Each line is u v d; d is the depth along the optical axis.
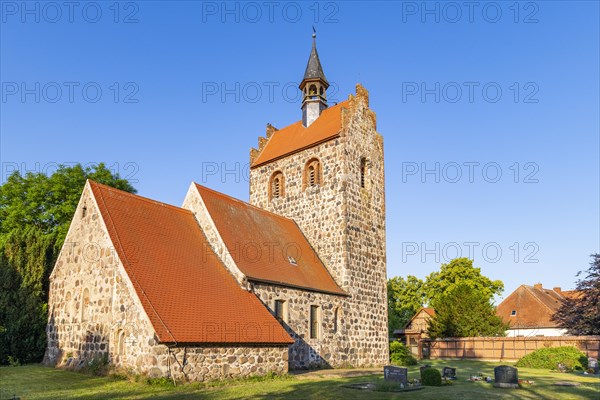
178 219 26.83
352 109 36.19
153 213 25.58
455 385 21.27
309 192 35.62
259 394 17.28
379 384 19.52
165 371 18.69
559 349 32.78
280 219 34.38
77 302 23.06
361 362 32.47
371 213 36.22
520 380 22.20
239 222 29.53
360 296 33.53
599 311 38.25
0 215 37.44
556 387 20.16
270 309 26.28
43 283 28.30
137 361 19.34
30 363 25.38
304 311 28.61
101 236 22.44
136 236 23.00
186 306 21.03
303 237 34.84
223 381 20.38
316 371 26.84
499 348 41.06
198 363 19.83
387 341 35.38
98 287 21.94
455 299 52.62
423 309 63.75
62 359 23.14
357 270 33.69
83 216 23.94
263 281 25.84
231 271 25.61
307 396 16.97
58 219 37.56
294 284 28.02
